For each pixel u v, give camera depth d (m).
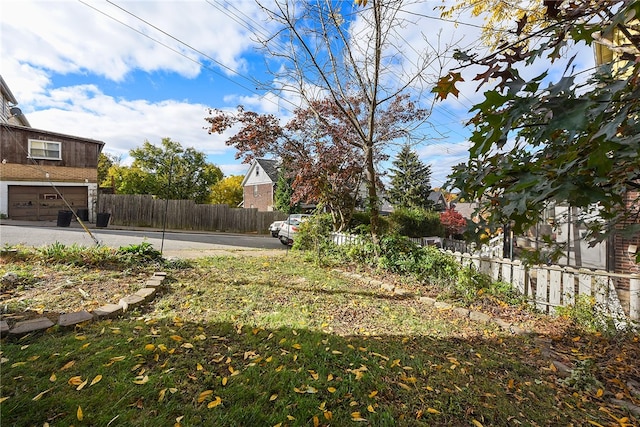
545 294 4.47
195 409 1.84
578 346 3.35
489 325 3.77
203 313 3.43
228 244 10.48
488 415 2.03
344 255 7.25
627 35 1.00
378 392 2.18
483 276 4.96
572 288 4.26
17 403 1.75
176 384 2.06
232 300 3.95
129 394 1.91
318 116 7.87
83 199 15.30
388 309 4.07
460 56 1.06
